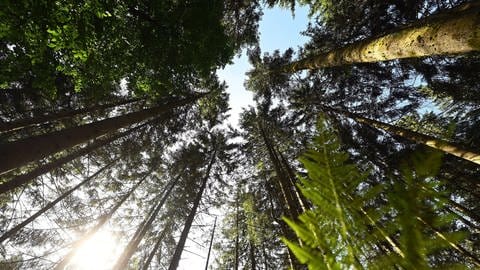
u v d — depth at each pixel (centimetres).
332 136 59
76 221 1609
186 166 2097
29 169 1378
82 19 543
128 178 1880
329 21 1222
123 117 801
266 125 2042
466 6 394
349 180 52
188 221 1670
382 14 1026
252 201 1941
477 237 1010
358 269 44
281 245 1859
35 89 1077
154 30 754
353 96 1415
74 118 1371
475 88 958
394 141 1314
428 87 1130
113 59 666
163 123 1797
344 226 47
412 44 435
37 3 476
